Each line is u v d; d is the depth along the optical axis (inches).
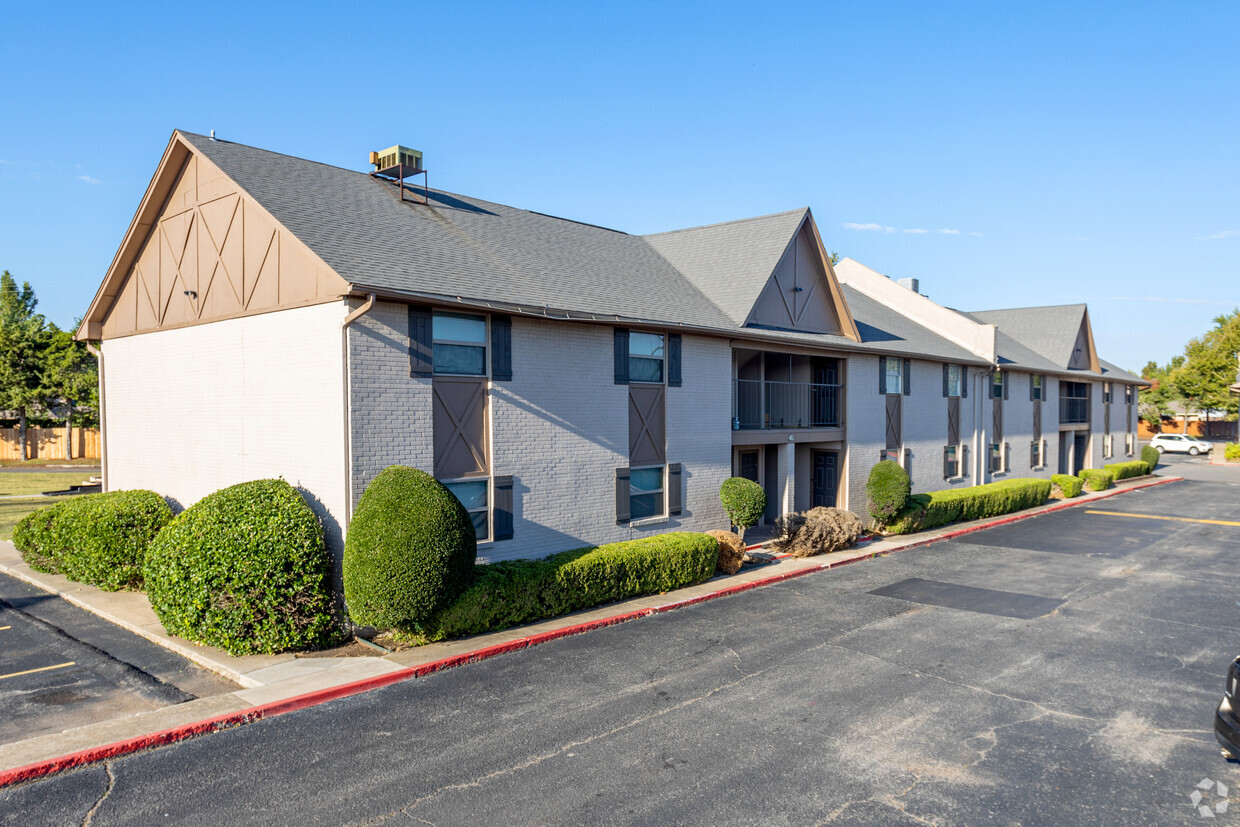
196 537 436.5
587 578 522.9
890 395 962.1
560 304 580.7
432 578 430.6
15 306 1780.3
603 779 289.9
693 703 366.3
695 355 709.9
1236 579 654.5
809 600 573.3
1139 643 467.8
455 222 666.8
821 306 895.1
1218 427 2913.4
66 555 577.9
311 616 438.0
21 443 1584.6
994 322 1611.7
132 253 668.7
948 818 265.1
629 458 647.1
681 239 935.0
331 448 478.0
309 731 332.5
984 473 1167.0
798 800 275.9
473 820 260.5
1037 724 345.4
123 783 285.7
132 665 416.8
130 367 684.1
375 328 481.4
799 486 932.6
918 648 455.2
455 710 356.2
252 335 540.4
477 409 542.3
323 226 527.8
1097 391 1626.5
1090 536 886.4
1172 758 312.7
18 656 431.5
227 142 604.1
